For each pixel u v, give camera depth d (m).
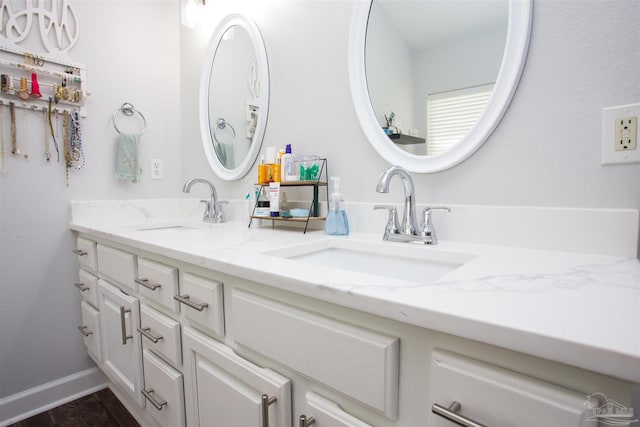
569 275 0.56
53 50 1.48
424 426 0.45
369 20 1.09
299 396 0.60
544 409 0.35
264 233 1.15
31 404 1.47
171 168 1.92
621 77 0.68
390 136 1.04
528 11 0.77
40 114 1.48
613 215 0.69
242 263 0.67
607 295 0.46
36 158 1.47
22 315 1.47
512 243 0.82
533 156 0.79
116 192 1.71
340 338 0.51
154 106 1.85
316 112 1.24
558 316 0.38
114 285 1.25
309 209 1.18
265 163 1.33
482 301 0.43
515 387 0.37
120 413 1.47
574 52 0.73
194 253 0.78
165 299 0.93
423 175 0.97
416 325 0.43
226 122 1.64
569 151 0.74
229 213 1.62
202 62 1.77
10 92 1.37
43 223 1.50
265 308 0.63
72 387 1.58
